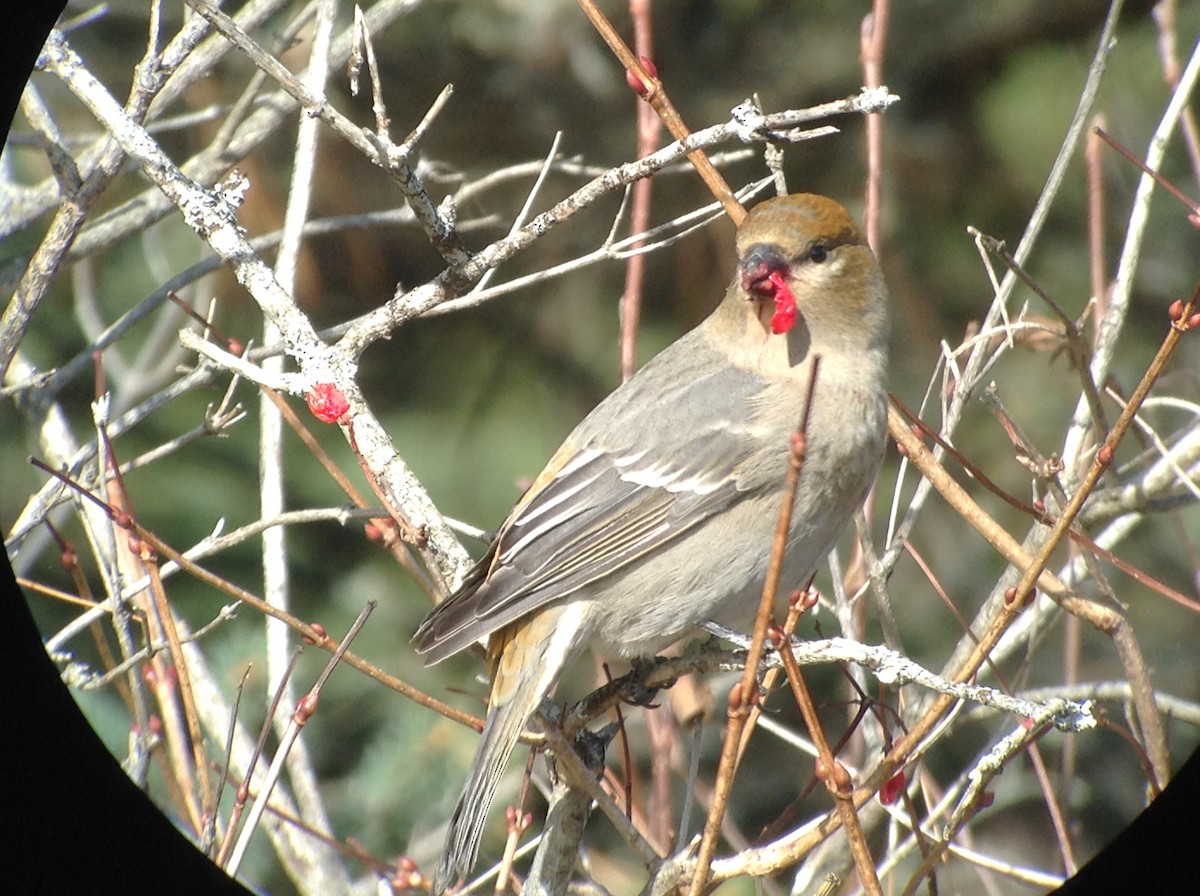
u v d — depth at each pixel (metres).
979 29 16.67
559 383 16.09
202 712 8.76
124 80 14.38
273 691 8.71
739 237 8.80
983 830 13.28
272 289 8.18
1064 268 16.20
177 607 13.50
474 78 16.03
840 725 13.64
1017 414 15.57
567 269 8.38
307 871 8.66
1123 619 7.42
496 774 8.17
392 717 12.70
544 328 16.16
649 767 12.93
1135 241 8.47
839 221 8.74
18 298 8.73
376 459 8.26
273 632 8.77
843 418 8.77
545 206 16.09
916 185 16.50
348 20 14.35
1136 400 5.93
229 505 14.05
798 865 11.87
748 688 5.55
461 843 7.91
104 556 8.57
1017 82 16.64
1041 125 16.45
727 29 16.45
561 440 15.83
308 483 14.45
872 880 5.49
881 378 8.94
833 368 8.81
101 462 7.49
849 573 9.32
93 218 13.76
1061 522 5.89
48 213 12.50
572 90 16.19
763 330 8.97
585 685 14.34
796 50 16.53
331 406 7.21
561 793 7.95
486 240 15.98
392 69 15.89
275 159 14.86
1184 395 13.34
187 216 8.20
